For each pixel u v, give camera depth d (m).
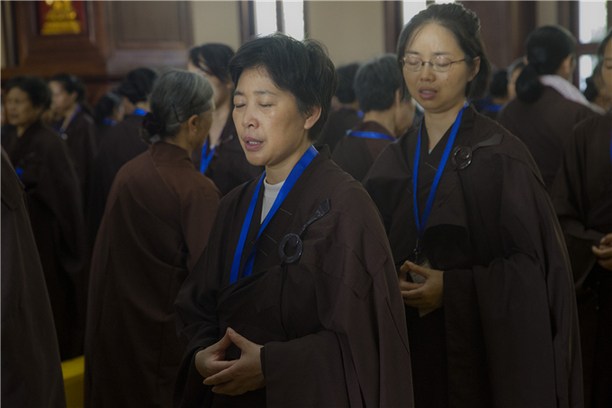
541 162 3.89
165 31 8.65
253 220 1.81
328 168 1.75
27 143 4.25
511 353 2.08
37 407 1.95
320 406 1.62
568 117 3.85
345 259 1.63
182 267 2.69
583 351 2.90
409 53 2.26
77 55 8.30
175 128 2.73
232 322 1.75
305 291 1.65
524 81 3.95
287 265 1.67
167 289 2.69
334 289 1.63
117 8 8.30
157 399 2.70
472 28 2.26
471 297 2.14
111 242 2.75
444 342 2.22
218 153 3.41
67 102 6.35
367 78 3.04
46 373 2.00
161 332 2.69
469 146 2.22
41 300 2.03
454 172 2.21
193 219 2.68
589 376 2.90
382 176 2.35
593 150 2.84
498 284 2.11
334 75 1.78
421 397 2.24
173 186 2.69
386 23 7.92
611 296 2.78
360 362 1.61
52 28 8.40
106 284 2.75
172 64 8.63
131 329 2.71
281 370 1.62
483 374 2.16
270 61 1.69
